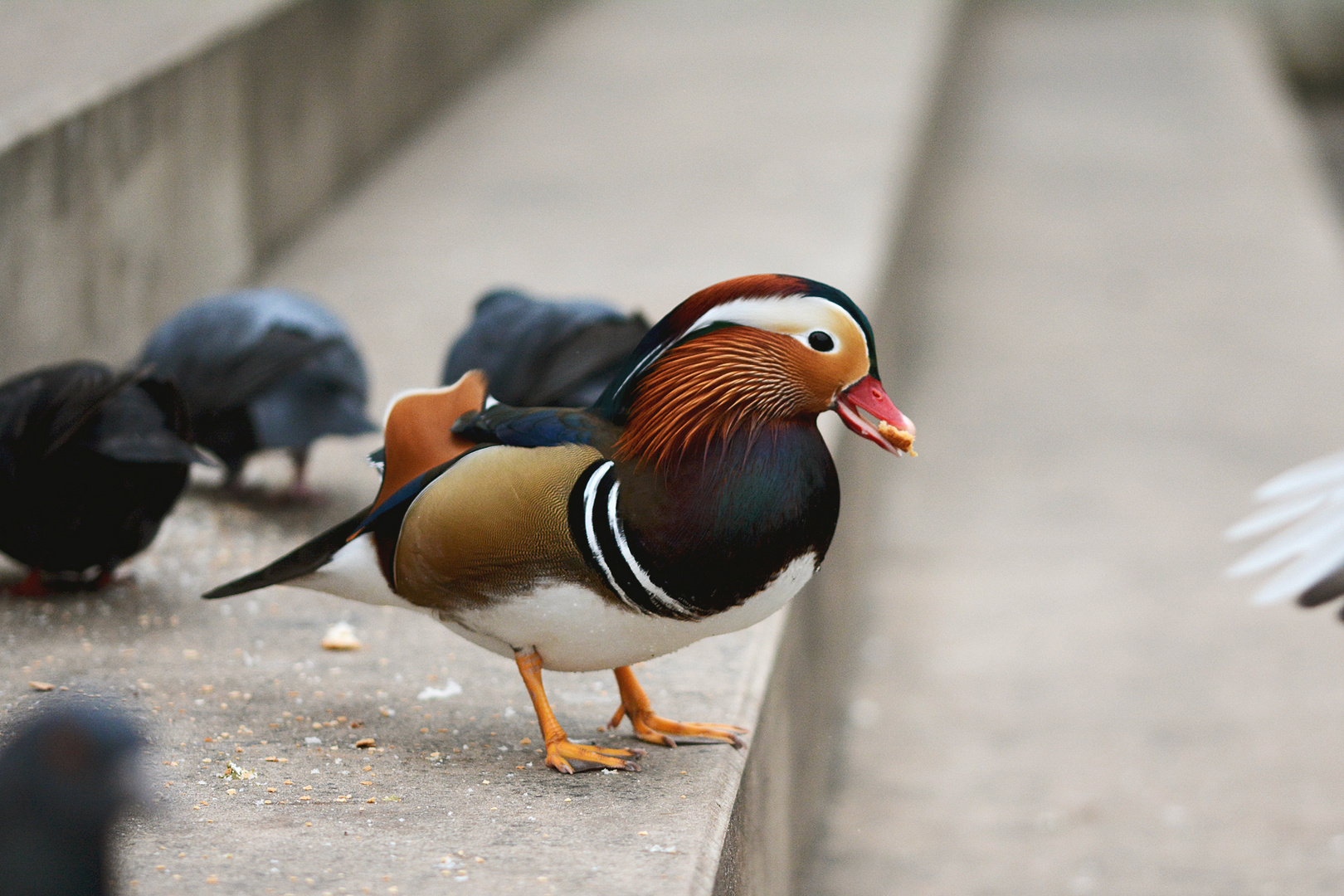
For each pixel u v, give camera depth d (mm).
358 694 6238
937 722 10938
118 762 3014
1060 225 21906
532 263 13531
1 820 2926
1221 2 34062
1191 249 20750
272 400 8570
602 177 16312
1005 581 13055
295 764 5453
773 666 6660
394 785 5273
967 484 14977
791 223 14562
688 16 24453
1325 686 11258
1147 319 18703
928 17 23938
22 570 7754
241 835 4844
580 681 6387
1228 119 26297
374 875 4570
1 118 10016
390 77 17500
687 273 13109
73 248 10430
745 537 4766
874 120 18281
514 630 5098
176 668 6496
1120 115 26812
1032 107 27594
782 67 21000
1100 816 9750
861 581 12586
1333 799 9836
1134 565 13227
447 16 19641
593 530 4789
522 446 4969
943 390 17078
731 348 4785
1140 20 33531
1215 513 14125
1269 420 16016
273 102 14047
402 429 5211
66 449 6926
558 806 5090
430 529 5023
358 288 12992
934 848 9414
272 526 8586
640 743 5699
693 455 4773
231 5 14109
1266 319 18547
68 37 12781
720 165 16625
